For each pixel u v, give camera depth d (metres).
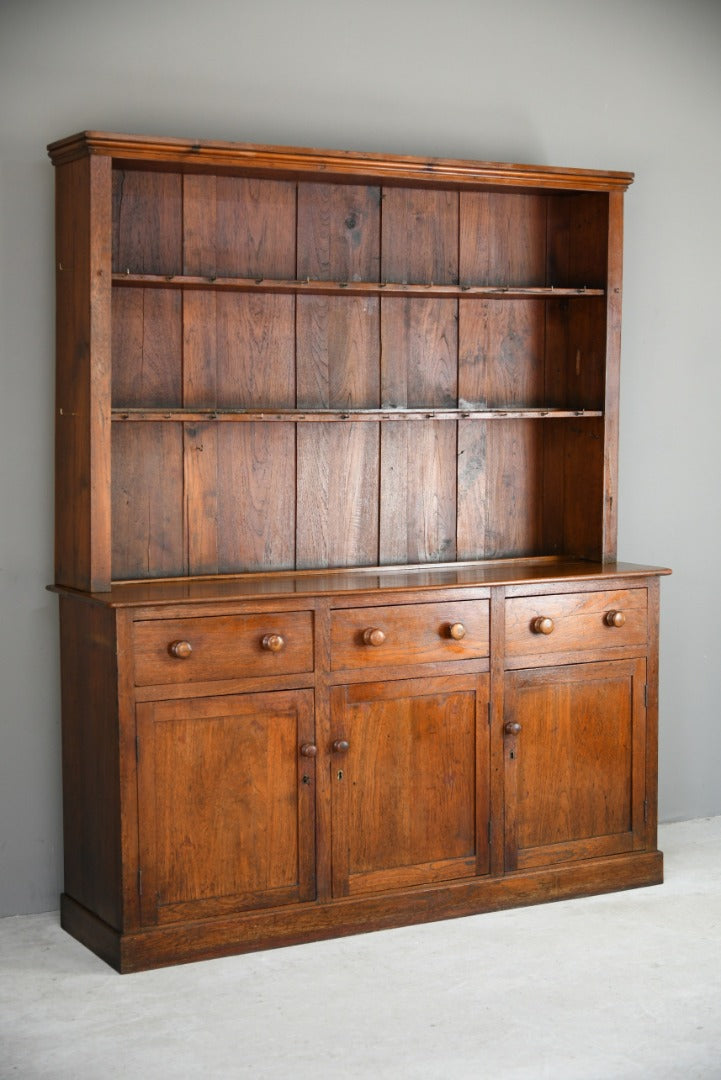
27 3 3.62
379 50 4.03
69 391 3.56
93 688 3.47
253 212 3.83
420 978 3.34
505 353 4.20
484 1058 2.93
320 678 3.56
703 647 4.64
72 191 3.50
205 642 3.42
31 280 3.67
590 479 4.20
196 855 3.44
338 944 3.56
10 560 3.70
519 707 3.82
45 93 3.65
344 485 4.02
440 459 4.14
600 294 4.06
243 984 3.31
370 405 4.02
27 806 3.77
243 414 3.65
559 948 3.53
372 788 3.64
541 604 3.83
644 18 4.39
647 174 4.43
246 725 3.48
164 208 3.73
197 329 3.79
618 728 3.97
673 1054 2.94
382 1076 2.84
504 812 3.81
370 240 3.98
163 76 3.77
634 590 3.98
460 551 4.19
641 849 4.02
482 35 4.16
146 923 3.39
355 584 3.70
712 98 4.52
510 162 4.17
